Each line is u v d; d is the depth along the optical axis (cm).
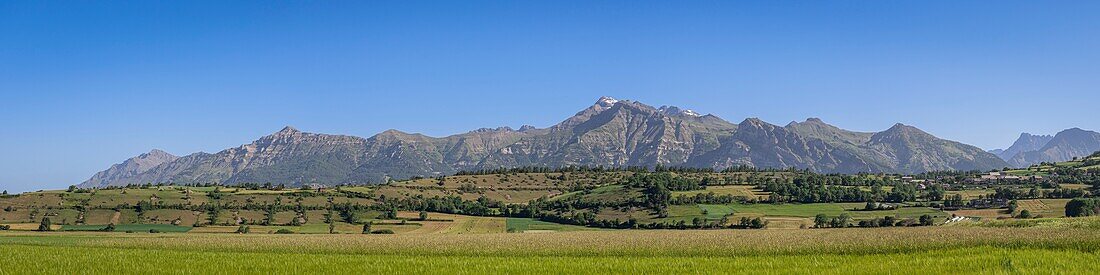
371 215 18250
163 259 4950
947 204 17625
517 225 17000
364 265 4462
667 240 6962
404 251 6338
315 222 17075
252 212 17938
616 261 4641
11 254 5434
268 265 4459
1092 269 3609
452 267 4353
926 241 5731
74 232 14050
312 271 4147
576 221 17338
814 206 18250
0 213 16262
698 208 18075
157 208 17888
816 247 5616
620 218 17338
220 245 7306
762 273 3769
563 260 4803
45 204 17525
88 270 4181
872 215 16338
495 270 4166
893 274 3566
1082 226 6900
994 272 3522
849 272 3678
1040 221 8331
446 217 18550
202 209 18000
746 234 7681
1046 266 3719
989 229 6956
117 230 15050
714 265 4244
